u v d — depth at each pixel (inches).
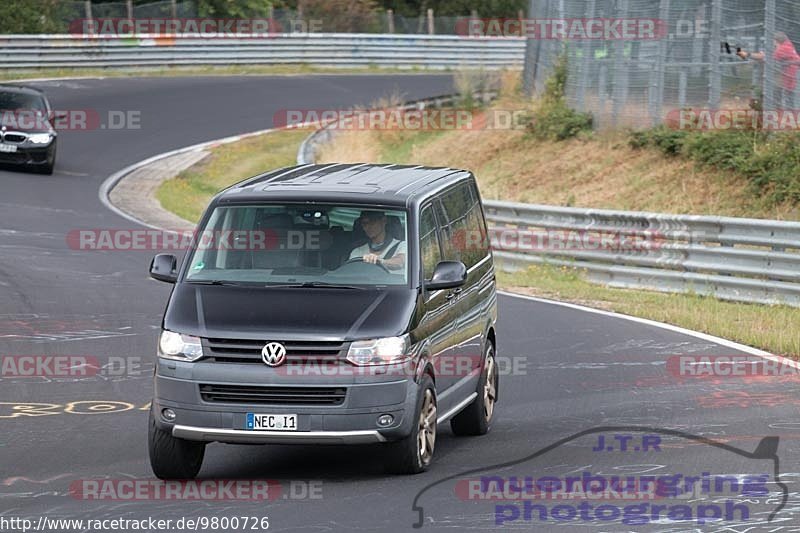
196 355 1146.7
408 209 1273.4
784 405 1520.7
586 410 1519.4
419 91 6240.2
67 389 1644.9
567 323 2159.2
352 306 1179.9
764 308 2325.3
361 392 1138.7
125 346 1919.3
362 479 1181.1
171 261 1247.5
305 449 1342.3
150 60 6427.2
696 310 2276.1
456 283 1230.9
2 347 1894.7
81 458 1283.2
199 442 1195.9
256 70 6752.0
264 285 1214.9
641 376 1720.0
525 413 1518.2
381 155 4675.2
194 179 4434.1
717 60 3417.8
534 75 4571.9
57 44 6063.0
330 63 7052.2
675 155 3511.3
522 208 2913.4
